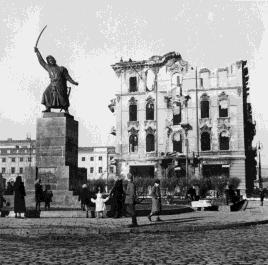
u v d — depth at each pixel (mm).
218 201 44094
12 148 124875
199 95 69812
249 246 12773
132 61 72312
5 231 16406
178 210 28297
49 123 28000
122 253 11562
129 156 71312
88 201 23047
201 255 11031
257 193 72875
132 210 18484
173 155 68188
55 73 28797
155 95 71375
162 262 10016
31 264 9727
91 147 122938
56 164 27578
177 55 71000
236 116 68125
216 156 67812
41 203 27812
